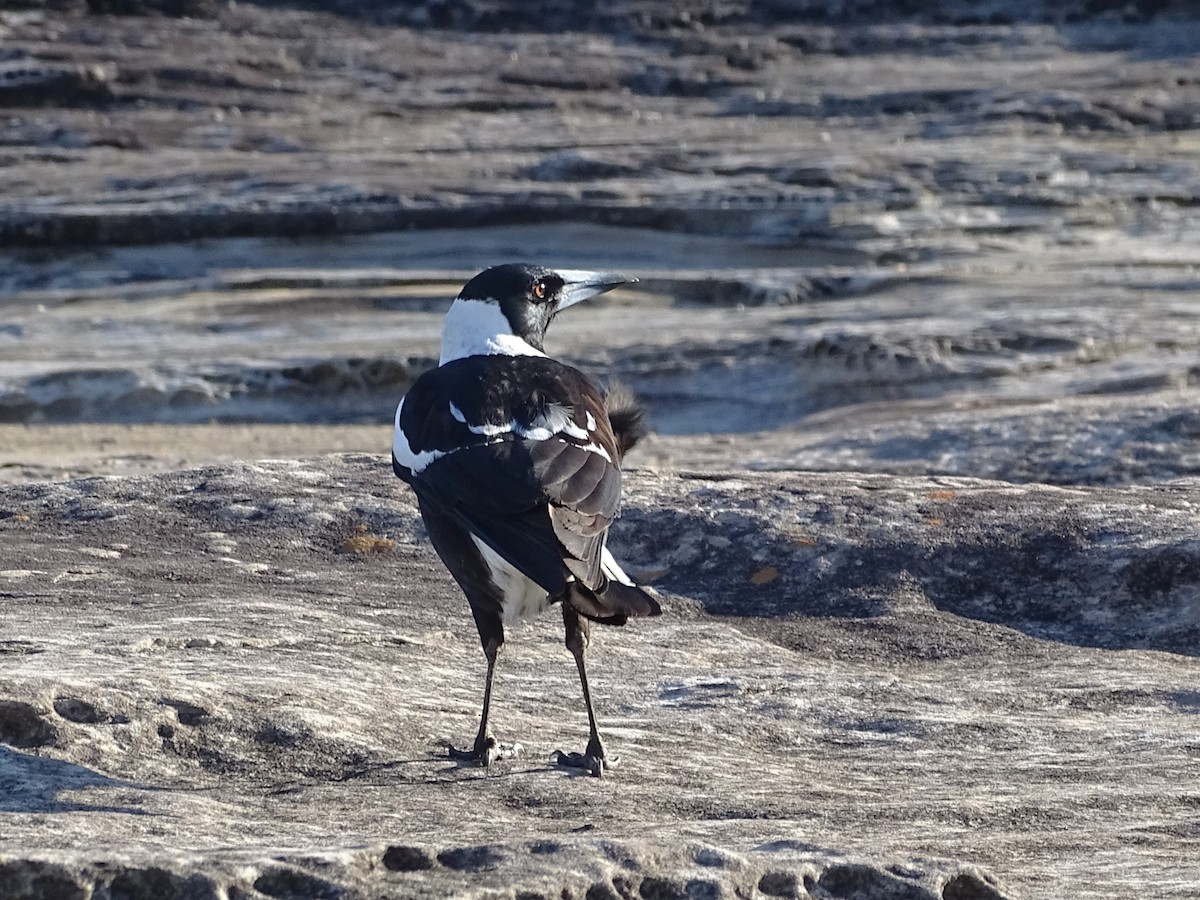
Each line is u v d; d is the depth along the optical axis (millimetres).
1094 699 9781
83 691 7727
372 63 40438
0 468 19750
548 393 8250
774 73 41906
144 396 23328
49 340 25859
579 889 6008
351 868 6008
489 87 39844
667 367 23203
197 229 29656
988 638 11125
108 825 6531
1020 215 32500
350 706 8391
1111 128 38188
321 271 29000
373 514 12938
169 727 7691
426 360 24188
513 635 10578
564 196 30922
